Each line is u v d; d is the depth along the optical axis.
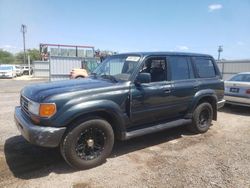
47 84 4.48
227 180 3.71
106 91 4.19
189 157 4.56
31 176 3.75
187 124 5.93
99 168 4.07
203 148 5.05
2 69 35.88
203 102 6.05
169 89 5.12
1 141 5.18
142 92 4.64
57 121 3.68
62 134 3.73
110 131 4.21
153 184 3.57
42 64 39.44
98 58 20.84
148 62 4.89
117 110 4.26
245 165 4.23
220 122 7.30
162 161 4.37
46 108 3.67
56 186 3.48
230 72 21.47
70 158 3.85
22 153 4.58
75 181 3.63
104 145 4.18
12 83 24.09
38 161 4.26
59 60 19.72
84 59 20.53
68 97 3.79
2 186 3.45
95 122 4.02
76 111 3.76
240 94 8.52
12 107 9.12
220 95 6.47
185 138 5.68
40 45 34.72
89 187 3.48
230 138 5.74
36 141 3.64
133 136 4.58
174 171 3.99
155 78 5.01
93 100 3.99
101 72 5.25
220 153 4.78
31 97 3.98
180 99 5.39
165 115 5.27
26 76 41.91
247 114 8.50
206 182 3.64
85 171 3.96
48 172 3.88
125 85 4.44
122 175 3.84
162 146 5.14
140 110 4.66
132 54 5.05
